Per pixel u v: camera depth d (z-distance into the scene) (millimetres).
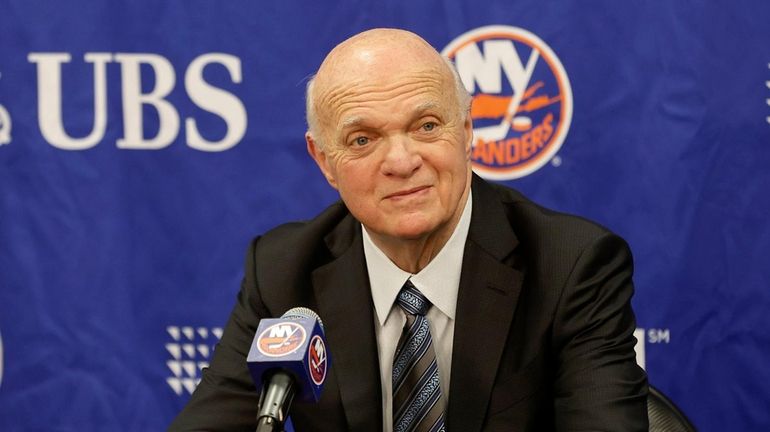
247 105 6797
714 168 6609
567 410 4539
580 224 4969
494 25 6660
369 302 4973
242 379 4988
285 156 6805
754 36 6559
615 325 4703
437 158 4395
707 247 6637
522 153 6668
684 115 6605
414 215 4422
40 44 6809
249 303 5160
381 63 4355
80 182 6855
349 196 4508
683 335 6668
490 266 4898
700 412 6691
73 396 6922
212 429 4871
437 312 4961
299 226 5457
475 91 6672
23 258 6895
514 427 4691
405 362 4820
